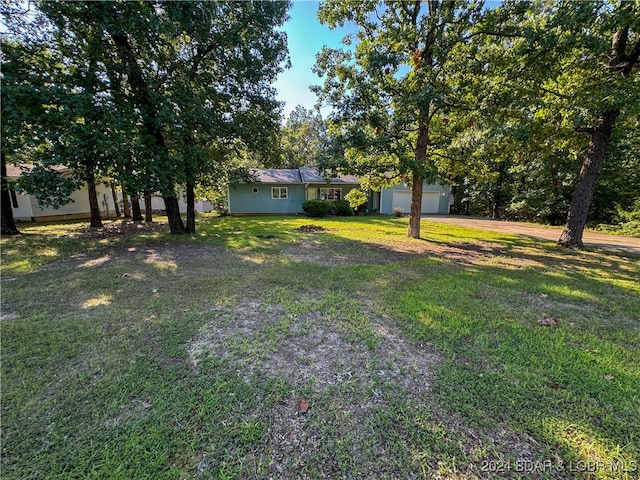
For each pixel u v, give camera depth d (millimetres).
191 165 8047
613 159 11789
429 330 2932
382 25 7445
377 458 1523
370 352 2531
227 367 2303
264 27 8242
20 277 4754
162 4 6285
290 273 4977
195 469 1458
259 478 1415
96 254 6582
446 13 6480
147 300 3713
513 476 1425
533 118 6781
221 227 11617
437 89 6617
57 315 3279
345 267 5422
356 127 7102
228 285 4324
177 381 2129
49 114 5430
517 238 9258
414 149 8484
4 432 1665
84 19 5723
